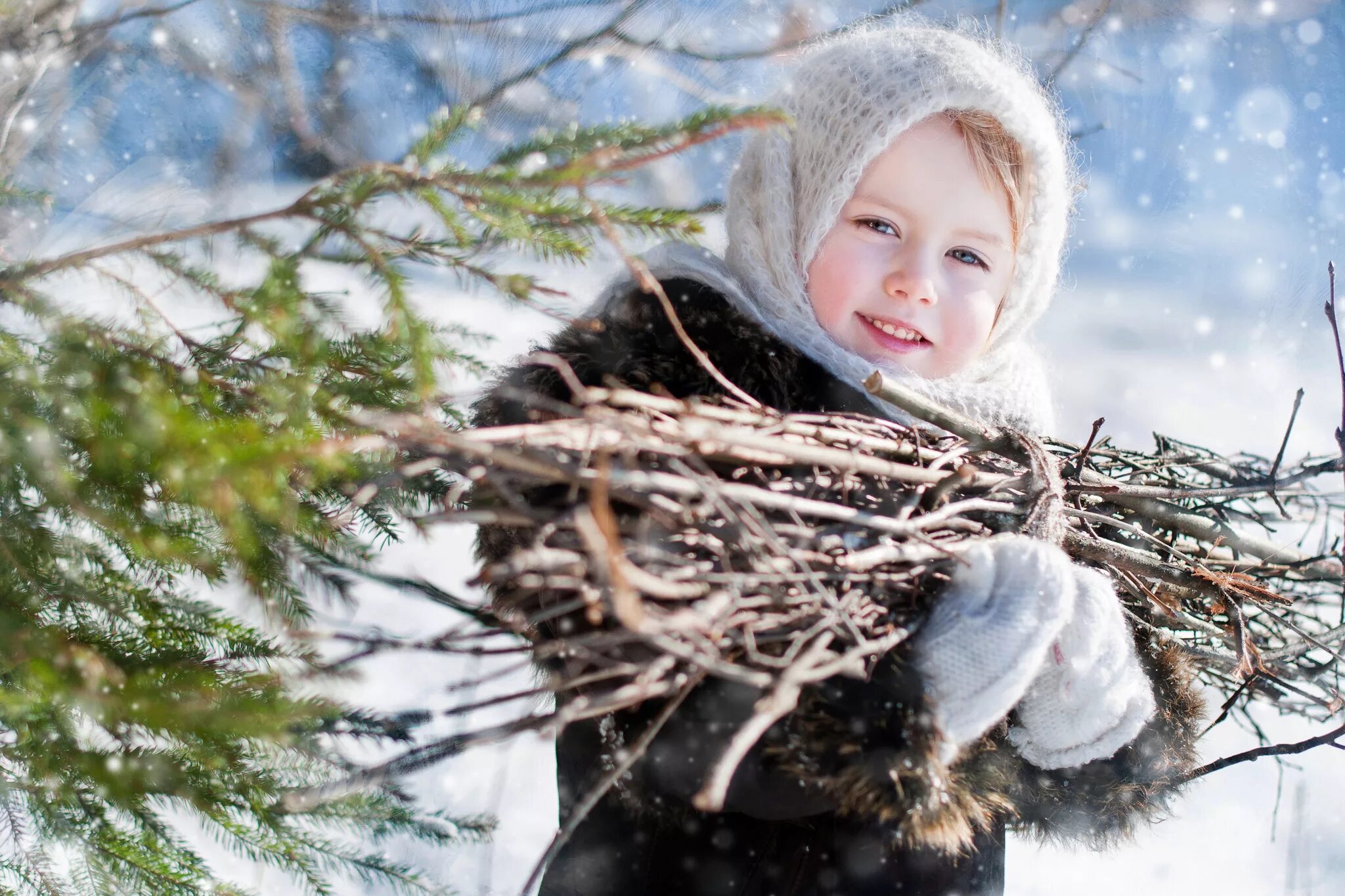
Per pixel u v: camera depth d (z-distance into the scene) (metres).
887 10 2.79
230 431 1.07
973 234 1.75
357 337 1.36
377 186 1.18
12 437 1.14
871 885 1.46
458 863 2.28
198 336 1.57
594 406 1.18
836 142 1.70
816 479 1.33
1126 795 1.59
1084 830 1.62
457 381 1.61
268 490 1.08
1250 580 1.73
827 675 1.12
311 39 3.54
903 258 1.73
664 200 2.51
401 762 1.06
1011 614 1.27
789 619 1.17
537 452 1.19
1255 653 1.72
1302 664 1.86
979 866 1.55
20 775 1.26
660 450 1.15
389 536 1.62
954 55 1.72
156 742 1.31
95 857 1.30
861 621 1.23
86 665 1.14
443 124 1.23
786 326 1.66
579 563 1.09
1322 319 5.12
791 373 1.54
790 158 1.77
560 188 1.20
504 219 1.20
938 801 1.20
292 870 1.49
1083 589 1.41
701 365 1.44
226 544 1.22
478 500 1.35
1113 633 1.43
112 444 1.14
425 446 1.23
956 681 1.25
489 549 1.45
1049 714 1.45
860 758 1.18
